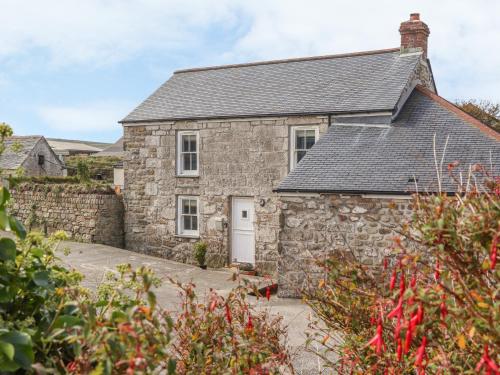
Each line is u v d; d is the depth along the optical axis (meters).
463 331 2.29
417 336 2.48
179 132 15.90
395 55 14.87
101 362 2.01
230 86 16.61
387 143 11.94
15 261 2.59
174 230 15.92
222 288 11.63
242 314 3.35
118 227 16.94
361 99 13.29
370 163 11.40
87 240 16.72
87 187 16.95
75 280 2.91
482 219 2.12
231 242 15.09
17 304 2.57
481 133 11.44
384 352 2.91
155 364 2.05
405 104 13.23
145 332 2.04
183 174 15.83
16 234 2.54
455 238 2.16
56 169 33.81
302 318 8.85
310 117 13.71
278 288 11.21
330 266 3.34
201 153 15.41
